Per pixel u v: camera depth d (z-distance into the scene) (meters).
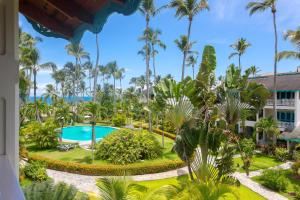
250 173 18.20
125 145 19.30
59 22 2.81
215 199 7.12
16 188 1.32
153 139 21.14
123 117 41.12
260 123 26.05
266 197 14.05
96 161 19.09
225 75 13.61
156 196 6.75
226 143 10.45
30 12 2.73
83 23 2.52
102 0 1.93
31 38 34.59
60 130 26.23
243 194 14.29
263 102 23.73
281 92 29.34
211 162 10.23
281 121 28.94
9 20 1.63
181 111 10.59
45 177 14.74
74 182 15.23
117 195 6.38
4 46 1.62
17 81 1.66
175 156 21.12
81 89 79.25
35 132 22.94
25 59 27.55
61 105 38.09
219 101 13.07
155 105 16.59
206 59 11.69
